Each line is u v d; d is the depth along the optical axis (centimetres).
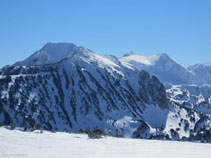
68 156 3981
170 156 4250
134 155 4203
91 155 4100
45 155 4019
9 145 4766
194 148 5591
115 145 5512
